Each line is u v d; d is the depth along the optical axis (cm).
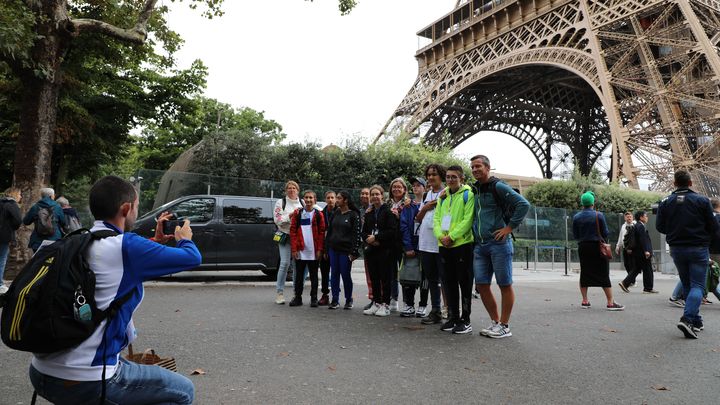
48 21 1123
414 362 445
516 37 3322
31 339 168
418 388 370
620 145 2428
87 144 2170
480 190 571
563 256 2077
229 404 324
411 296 700
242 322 610
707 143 2230
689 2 2467
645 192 2523
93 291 181
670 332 624
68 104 1898
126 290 192
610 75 2520
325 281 792
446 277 598
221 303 766
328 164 1906
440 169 659
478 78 3400
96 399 185
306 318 652
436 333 580
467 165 2145
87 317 177
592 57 2625
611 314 763
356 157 1942
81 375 181
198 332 545
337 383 377
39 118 1137
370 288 779
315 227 762
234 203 1102
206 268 1051
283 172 1856
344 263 742
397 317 693
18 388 351
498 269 559
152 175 1488
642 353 504
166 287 955
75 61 1778
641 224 1120
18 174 1120
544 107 5106
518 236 1970
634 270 1118
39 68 1106
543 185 2608
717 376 424
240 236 1084
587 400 354
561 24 2978
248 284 1055
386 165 1975
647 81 2561
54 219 913
